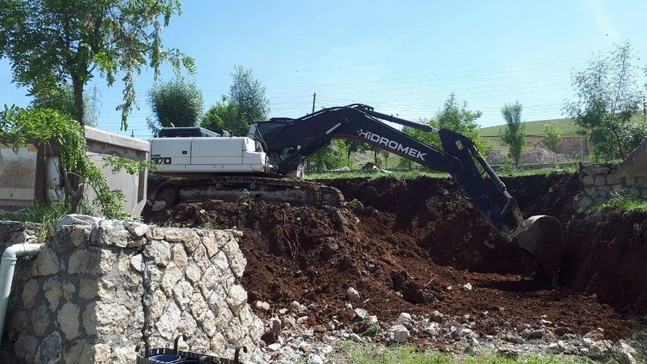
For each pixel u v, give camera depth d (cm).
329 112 1577
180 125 3083
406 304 1063
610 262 1177
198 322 620
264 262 1189
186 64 777
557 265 1339
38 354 520
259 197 1543
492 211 1414
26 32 689
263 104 3338
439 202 1814
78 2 690
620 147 2142
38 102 717
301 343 801
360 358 740
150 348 533
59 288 524
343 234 1302
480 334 905
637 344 780
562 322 972
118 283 527
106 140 762
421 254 1573
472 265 1609
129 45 744
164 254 583
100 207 703
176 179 1605
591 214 1440
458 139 1467
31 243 552
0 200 698
